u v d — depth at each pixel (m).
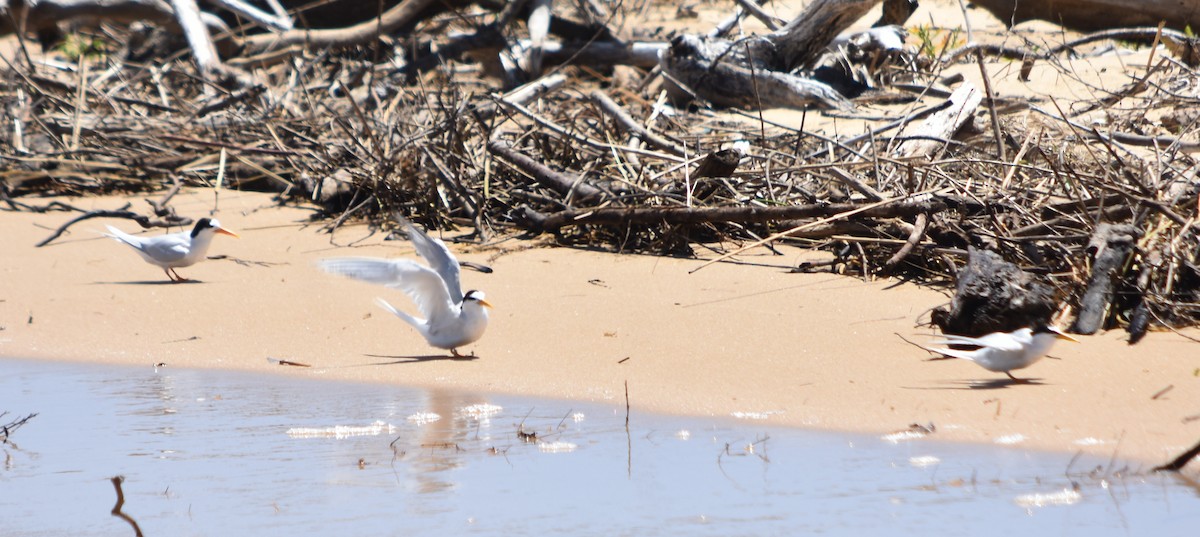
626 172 17.12
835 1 23.03
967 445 8.04
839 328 11.21
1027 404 8.78
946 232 12.84
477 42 27.39
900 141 17.14
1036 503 6.99
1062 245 11.98
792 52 24.06
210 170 20.73
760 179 15.87
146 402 9.65
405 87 25.77
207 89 25.17
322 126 21.03
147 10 27.31
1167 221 11.88
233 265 14.92
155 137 19.45
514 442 8.48
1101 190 12.45
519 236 16.14
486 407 9.29
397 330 11.85
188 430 8.88
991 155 17.19
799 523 6.79
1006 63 25.45
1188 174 13.10
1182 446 7.76
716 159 15.05
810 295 12.50
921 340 10.73
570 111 22.23
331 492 7.52
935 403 8.91
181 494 7.50
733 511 7.04
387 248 15.82
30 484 7.76
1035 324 10.26
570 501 7.26
